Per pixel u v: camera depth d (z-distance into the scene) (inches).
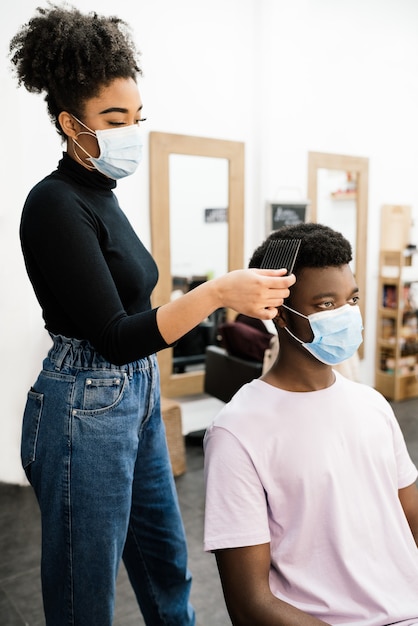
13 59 45.3
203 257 144.3
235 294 36.5
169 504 53.3
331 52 153.2
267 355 102.0
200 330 144.1
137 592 55.7
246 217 145.3
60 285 40.4
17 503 106.3
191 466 122.6
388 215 172.6
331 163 157.1
